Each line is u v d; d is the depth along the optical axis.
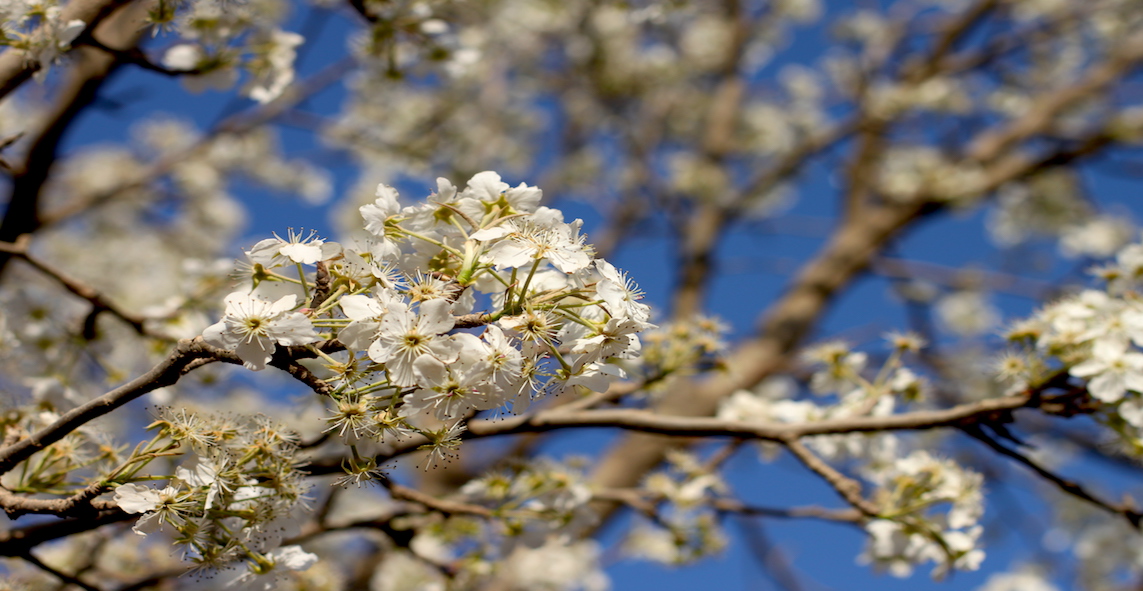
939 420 2.77
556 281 1.86
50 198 7.51
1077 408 2.67
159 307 3.68
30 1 2.40
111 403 1.81
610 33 9.48
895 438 3.35
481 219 1.83
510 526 3.15
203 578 1.99
